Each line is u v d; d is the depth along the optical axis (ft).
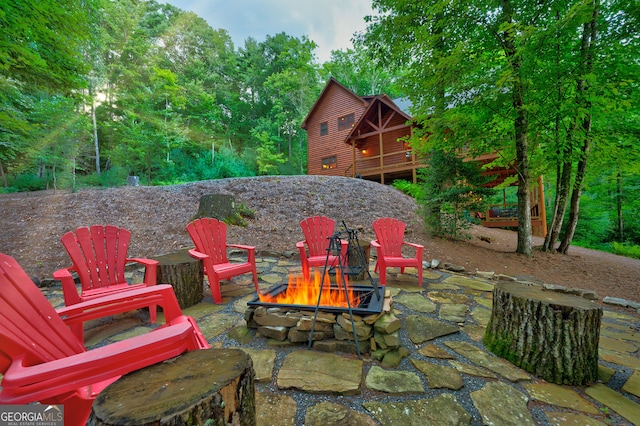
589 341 5.29
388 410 4.33
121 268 8.39
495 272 14.40
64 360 2.63
